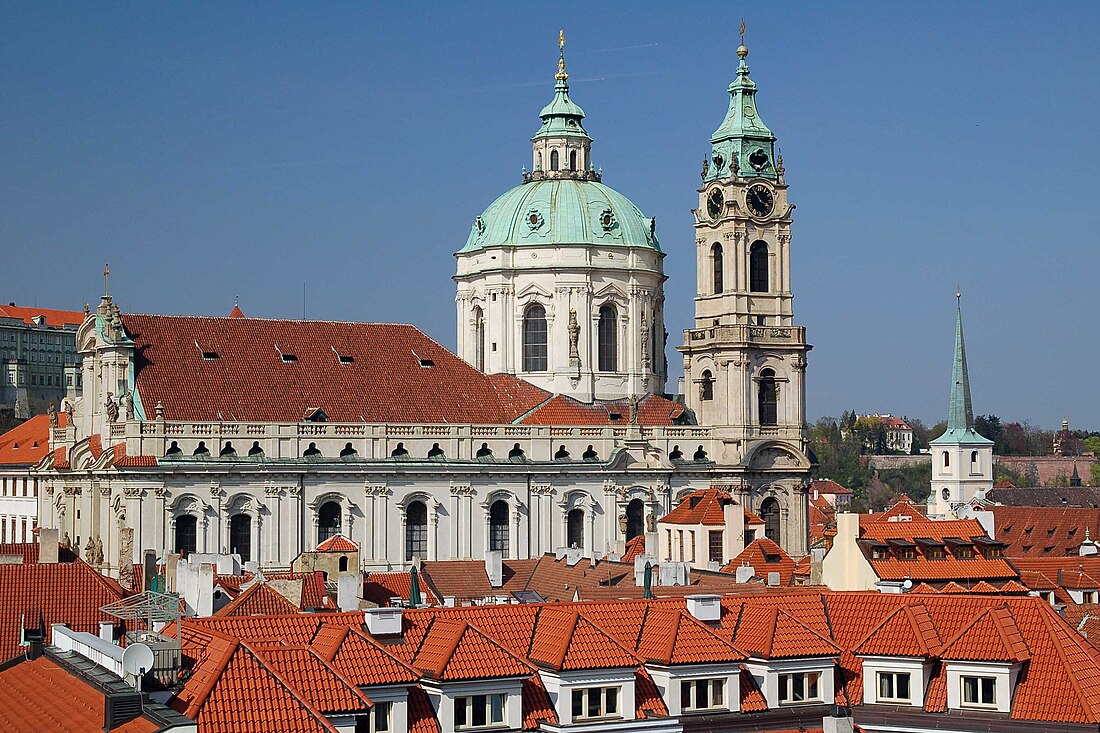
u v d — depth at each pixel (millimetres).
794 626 93438
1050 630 90938
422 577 171625
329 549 173750
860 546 144250
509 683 84875
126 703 74125
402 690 82375
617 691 87312
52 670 85188
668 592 139000
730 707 90062
